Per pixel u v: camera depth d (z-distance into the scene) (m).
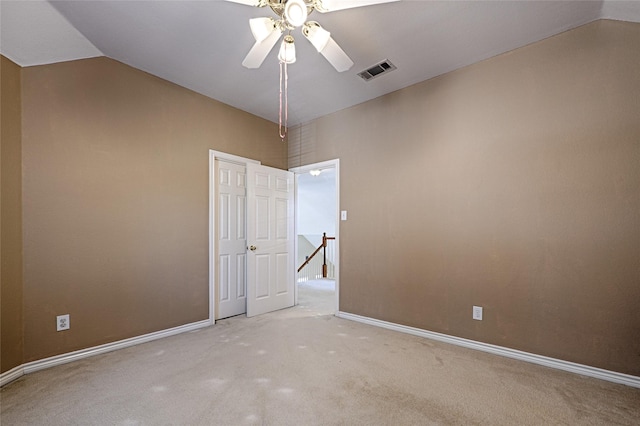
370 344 2.80
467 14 2.14
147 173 2.92
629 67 2.10
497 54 2.64
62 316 2.39
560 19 2.20
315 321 3.54
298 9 1.56
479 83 2.74
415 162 3.14
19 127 2.23
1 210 2.09
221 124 3.58
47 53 2.30
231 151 3.68
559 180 2.34
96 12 2.09
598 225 2.18
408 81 3.11
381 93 3.38
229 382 2.08
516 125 2.54
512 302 2.52
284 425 1.62
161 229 3.01
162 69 2.88
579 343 2.23
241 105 3.70
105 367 2.31
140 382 2.08
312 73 2.96
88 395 1.91
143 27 2.27
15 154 2.20
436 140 3.00
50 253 2.35
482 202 2.70
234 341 2.87
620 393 1.95
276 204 4.10
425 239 3.04
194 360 2.44
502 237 2.58
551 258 2.35
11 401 1.85
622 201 2.10
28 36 2.10
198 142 3.35
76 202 2.48
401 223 3.22
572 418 1.69
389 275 3.29
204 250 3.36
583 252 2.23
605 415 1.72
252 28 1.71
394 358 2.49
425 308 3.01
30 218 2.27
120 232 2.73
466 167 2.80
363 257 3.53
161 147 3.04
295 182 4.38
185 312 3.16
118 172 2.73
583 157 2.25
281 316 3.74
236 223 3.81
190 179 3.26
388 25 2.27
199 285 3.29
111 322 2.65
